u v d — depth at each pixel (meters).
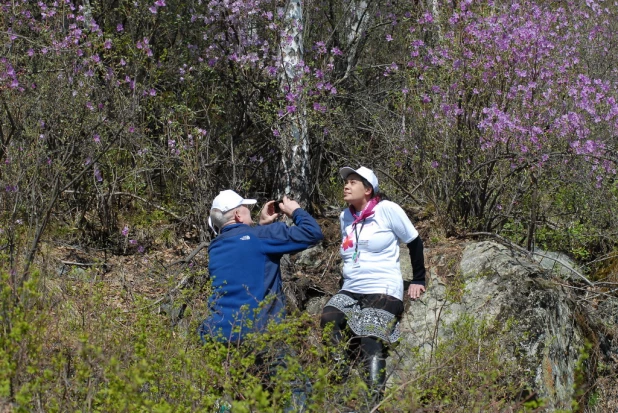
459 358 3.65
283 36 6.39
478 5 5.98
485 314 4.49
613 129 5.76
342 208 6.79
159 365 3.12
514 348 4.29
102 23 7.45
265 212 4.34
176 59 7.14
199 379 3.14
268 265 3.99
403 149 6.30
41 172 5.48
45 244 5.33
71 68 5.87
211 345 3.30
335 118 6.94
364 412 3.19
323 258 5.96
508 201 5.93
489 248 5.20
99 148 5.82
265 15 6.45
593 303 5.38
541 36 5.55
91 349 2.90
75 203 5.98
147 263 5.68
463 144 5.77
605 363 4.91
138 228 6.10
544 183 5.78
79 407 3.05
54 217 5.76
